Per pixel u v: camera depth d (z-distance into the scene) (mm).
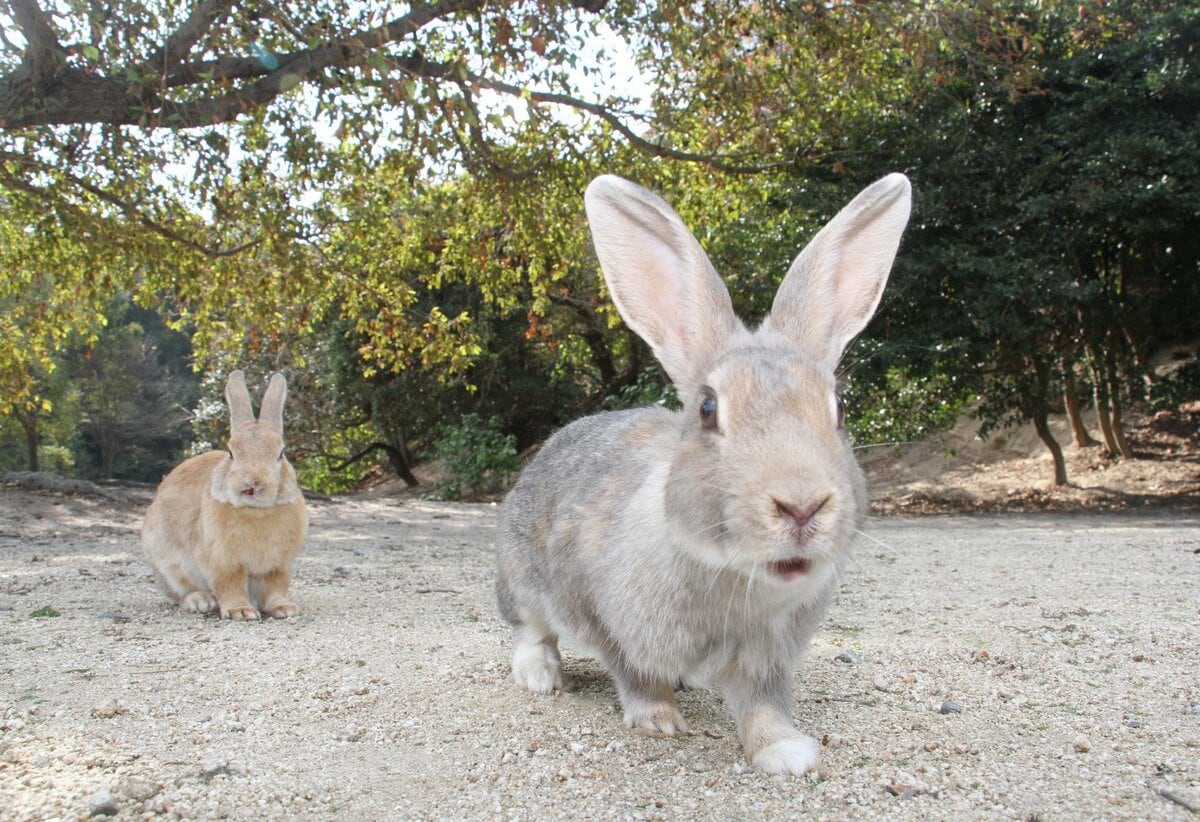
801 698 557
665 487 418
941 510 2355
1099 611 776
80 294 2014
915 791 420
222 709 534
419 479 4199
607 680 611
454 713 535
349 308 2182
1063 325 2289
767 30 1901
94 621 791
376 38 1362
